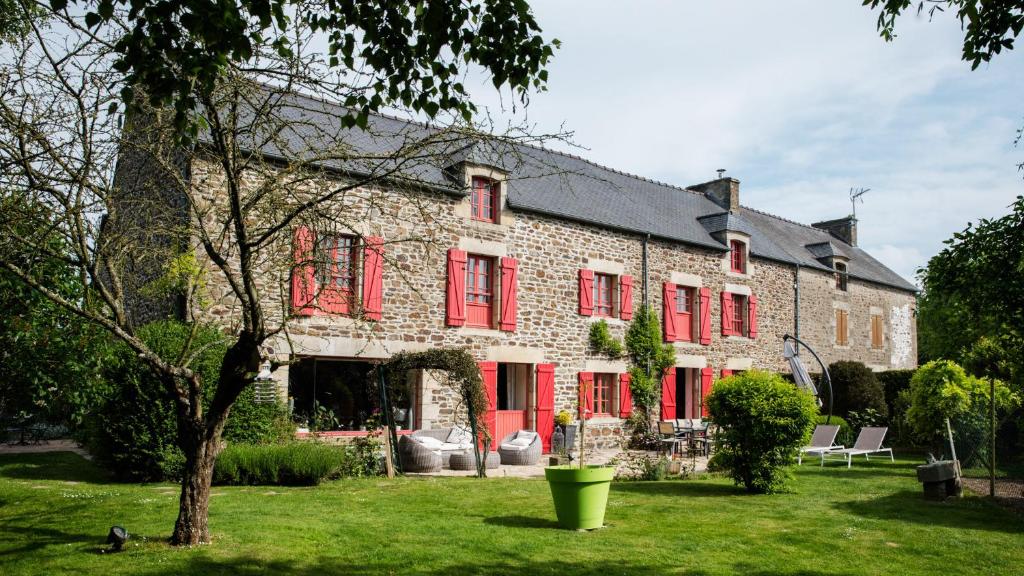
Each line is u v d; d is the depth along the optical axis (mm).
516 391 14672
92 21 3922
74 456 12094
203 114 4949
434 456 11062
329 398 14297
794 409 8773
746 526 6770
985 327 7391
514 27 4438
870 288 23328
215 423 5516
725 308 18125
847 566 5484
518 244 14109
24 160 4945
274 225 5434
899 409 16000
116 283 5480
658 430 15055
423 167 12906
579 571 5180
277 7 4207
